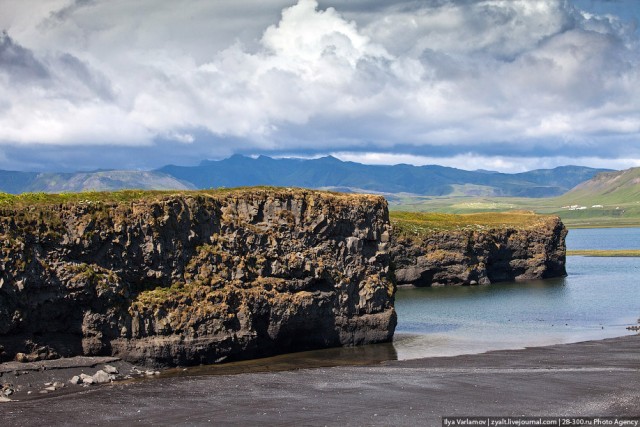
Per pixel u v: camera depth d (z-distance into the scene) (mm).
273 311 82062
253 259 83000
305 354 83625
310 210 88250
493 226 183125
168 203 77438
